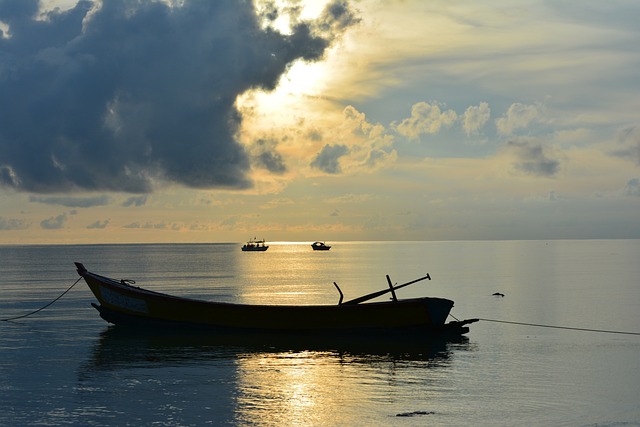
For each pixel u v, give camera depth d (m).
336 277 111.56
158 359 31.94
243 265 169.00
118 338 38.00
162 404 23.64
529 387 26.12
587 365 30.22
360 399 24.36
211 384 26.73
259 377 28.08
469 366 30.14
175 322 39.41
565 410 22.97
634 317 48.44
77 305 58.50
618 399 24.28
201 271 134.88
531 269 134.12
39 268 150.62
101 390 25.64
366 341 36.81
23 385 26.44
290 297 71.06
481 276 108.50
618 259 198.62
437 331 37.22
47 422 21.61
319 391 25.53
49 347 35.12
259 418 22.03
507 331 40.75
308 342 36.53
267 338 37.81
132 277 111.44
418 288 82.38
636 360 31.30
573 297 66.19
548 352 33.44
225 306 38.66
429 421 21.73
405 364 30.72
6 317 48.91
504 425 21.34
